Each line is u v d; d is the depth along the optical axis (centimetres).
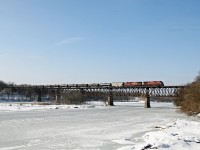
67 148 3503
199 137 3719
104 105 14975
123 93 14238
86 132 4812
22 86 18238
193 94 8406
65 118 7419
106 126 5638
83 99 16925
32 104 14838
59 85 15962
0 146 3656
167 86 12600
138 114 8844
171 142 3272
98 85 14712
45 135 4503
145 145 3272
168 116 7925
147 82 13250
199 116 7588
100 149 3419
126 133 4650
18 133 4712
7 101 17800
